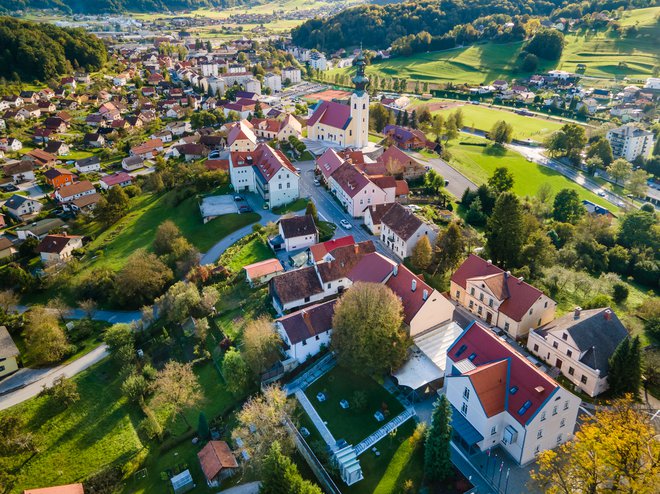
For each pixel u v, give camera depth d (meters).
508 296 95.00
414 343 88.31
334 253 109.06
